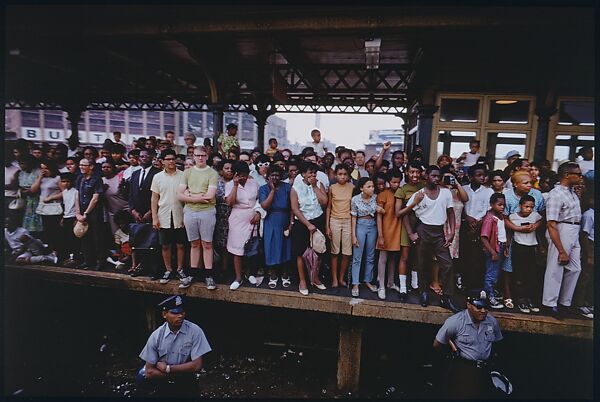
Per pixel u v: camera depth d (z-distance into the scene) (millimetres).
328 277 4449
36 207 4867
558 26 4355
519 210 3650
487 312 3230
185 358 3238
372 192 3770
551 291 3447
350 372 3900
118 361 4566
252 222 3957
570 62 5797
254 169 4773
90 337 5090
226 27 5145
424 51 6180
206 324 4871
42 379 4180
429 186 3609
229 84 7344
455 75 6441
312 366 4410
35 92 11414
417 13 4633
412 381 4094
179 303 3146
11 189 4824
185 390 3273
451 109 6590
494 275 3623
